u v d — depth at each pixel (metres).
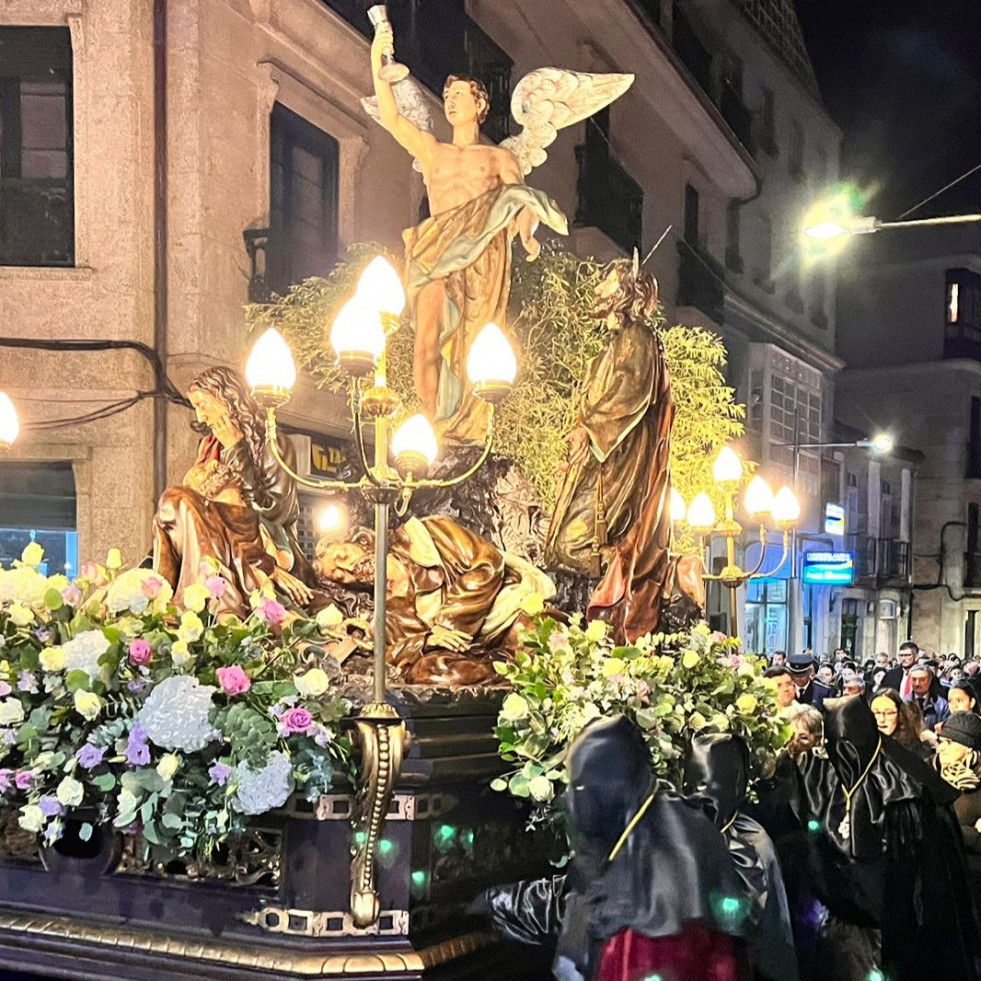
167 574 4.28
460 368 5.21
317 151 12.73
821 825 5.12
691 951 2.73
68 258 10.97
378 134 13.59
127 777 3.18
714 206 22.80
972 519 31.48
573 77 5.57
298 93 12.11
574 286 9.80
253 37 11.56
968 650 31.55
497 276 5.25
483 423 5.20
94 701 3.21
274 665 3.40
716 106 22.30
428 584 4.31
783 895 3.44
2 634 3.50
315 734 3.09
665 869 2.78
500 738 3.51
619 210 17.94
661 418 5.07
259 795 3.04
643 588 4.94
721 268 21.94
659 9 20.14
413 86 5.59
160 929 3.34
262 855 3.27
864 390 31.86
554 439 8.50
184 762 3.19
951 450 30.89
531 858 3.90
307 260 12.54
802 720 5.26
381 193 13.73
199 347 10.92
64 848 3.53
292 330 10.55
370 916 3.12
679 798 3.00
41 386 10.73
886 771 5.18
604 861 2.83
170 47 10.86
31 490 10.95
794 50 27.30
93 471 10.82
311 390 12.05
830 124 29.14
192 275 10.93
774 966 3.37
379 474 3.18
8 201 10.92
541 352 9.45
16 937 3.46
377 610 3.18
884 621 30.16
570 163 17.06
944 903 5.35
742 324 23.77
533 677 3.61
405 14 13.34
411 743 3.24
